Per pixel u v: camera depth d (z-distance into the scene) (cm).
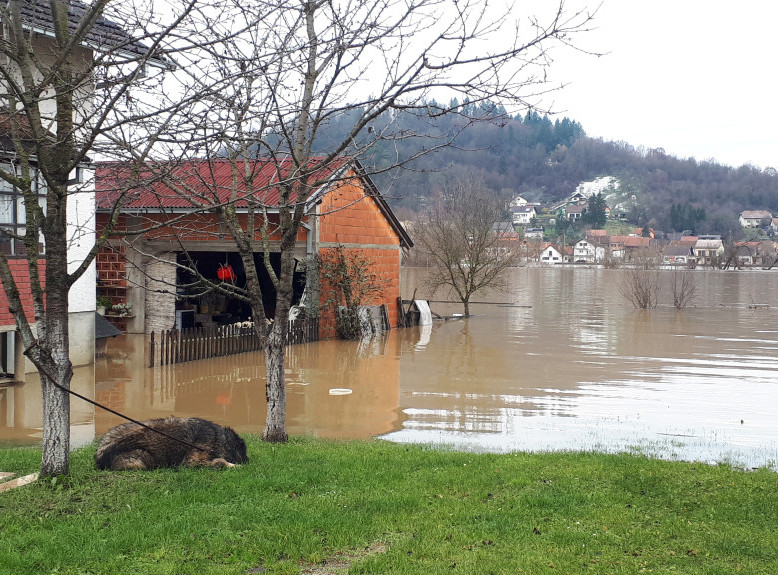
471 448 1074
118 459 794
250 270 1001
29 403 1340
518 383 1658
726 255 10581
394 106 786
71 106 723
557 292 4947
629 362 1981
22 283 1480
